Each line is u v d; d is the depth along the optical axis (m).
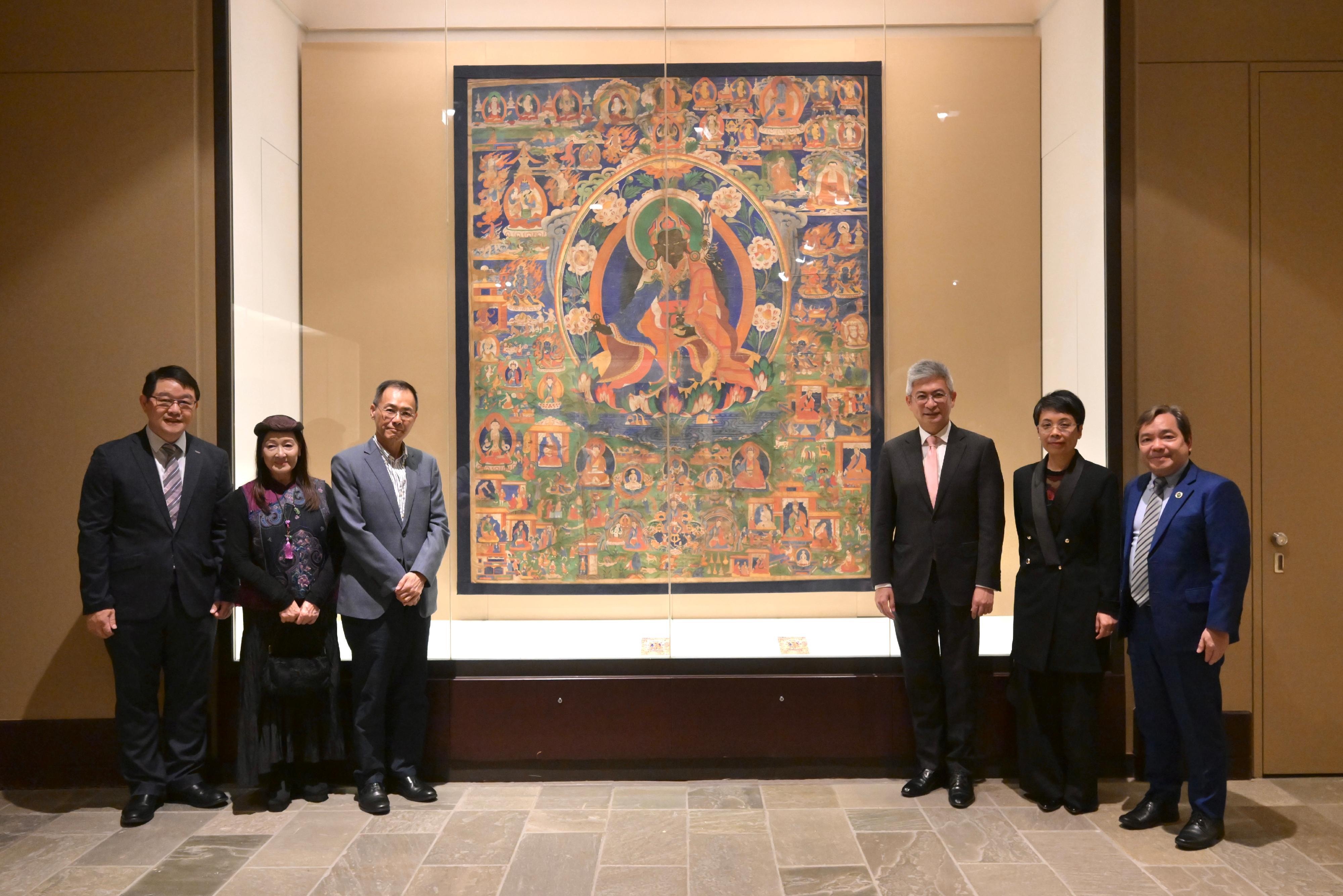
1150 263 3.66
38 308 3.69
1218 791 2.98
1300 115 3.66
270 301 3.94
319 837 3.10
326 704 3.36
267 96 3.92
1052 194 3.93
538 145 3.99
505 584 3.98
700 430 3.98
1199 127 3.65
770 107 3.98
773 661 3.75
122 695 3.32
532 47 3.98
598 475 3.99
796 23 3.97
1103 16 3.70
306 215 3.95
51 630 3.67
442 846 3.02
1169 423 3.00
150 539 3.34
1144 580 3.09
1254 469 3.65
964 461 3.42
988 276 3.96
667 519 3.98
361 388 3.98
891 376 3.97
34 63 3.69
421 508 3.51
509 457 4.00
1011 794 3.48
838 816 3.26
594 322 4.00
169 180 3.70
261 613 3.31
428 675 3.69
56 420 3.69
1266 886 2.68
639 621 3.96
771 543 3.97
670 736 3.68
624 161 3.99
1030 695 3.34
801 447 3.99
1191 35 3.64
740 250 3.99
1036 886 2.69
